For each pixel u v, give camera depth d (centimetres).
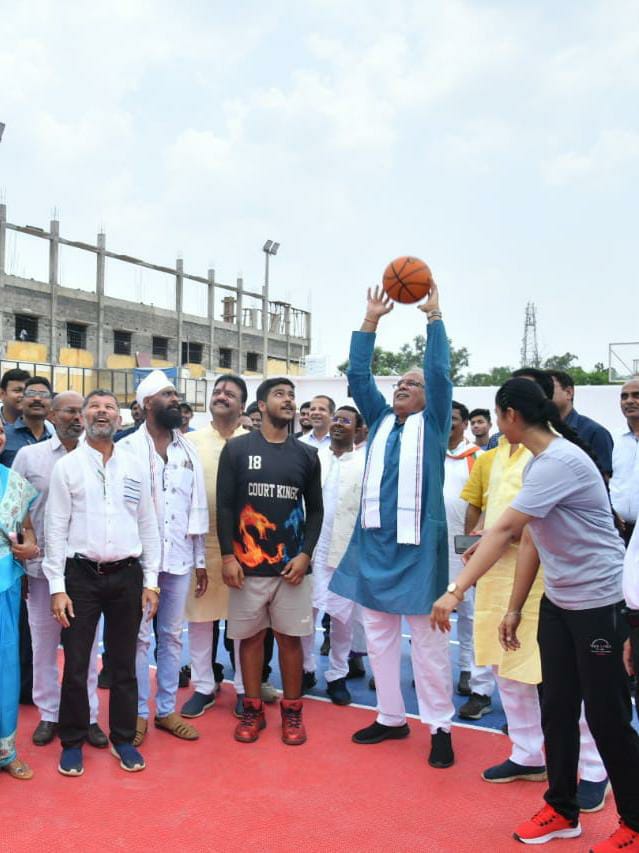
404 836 352
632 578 303
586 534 327
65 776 410
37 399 546
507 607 425
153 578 446
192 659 523
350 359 488
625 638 325
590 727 329
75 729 421
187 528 489
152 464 477
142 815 368
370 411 490
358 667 607
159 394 486
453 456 620
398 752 451
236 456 479
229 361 4291
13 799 384
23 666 527
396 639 464
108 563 425
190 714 508
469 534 498
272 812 373
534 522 335
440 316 450
